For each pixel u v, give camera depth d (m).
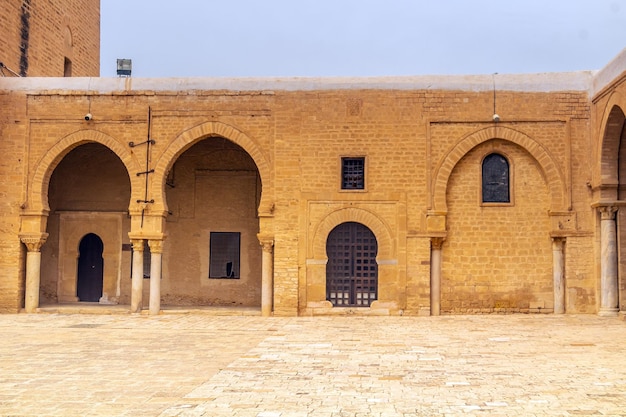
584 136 21.59
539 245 21.75
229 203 25.61
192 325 19.53
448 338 16.48
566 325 18.83
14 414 9.41
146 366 12.90
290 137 22.09
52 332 17.97
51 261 26.09
